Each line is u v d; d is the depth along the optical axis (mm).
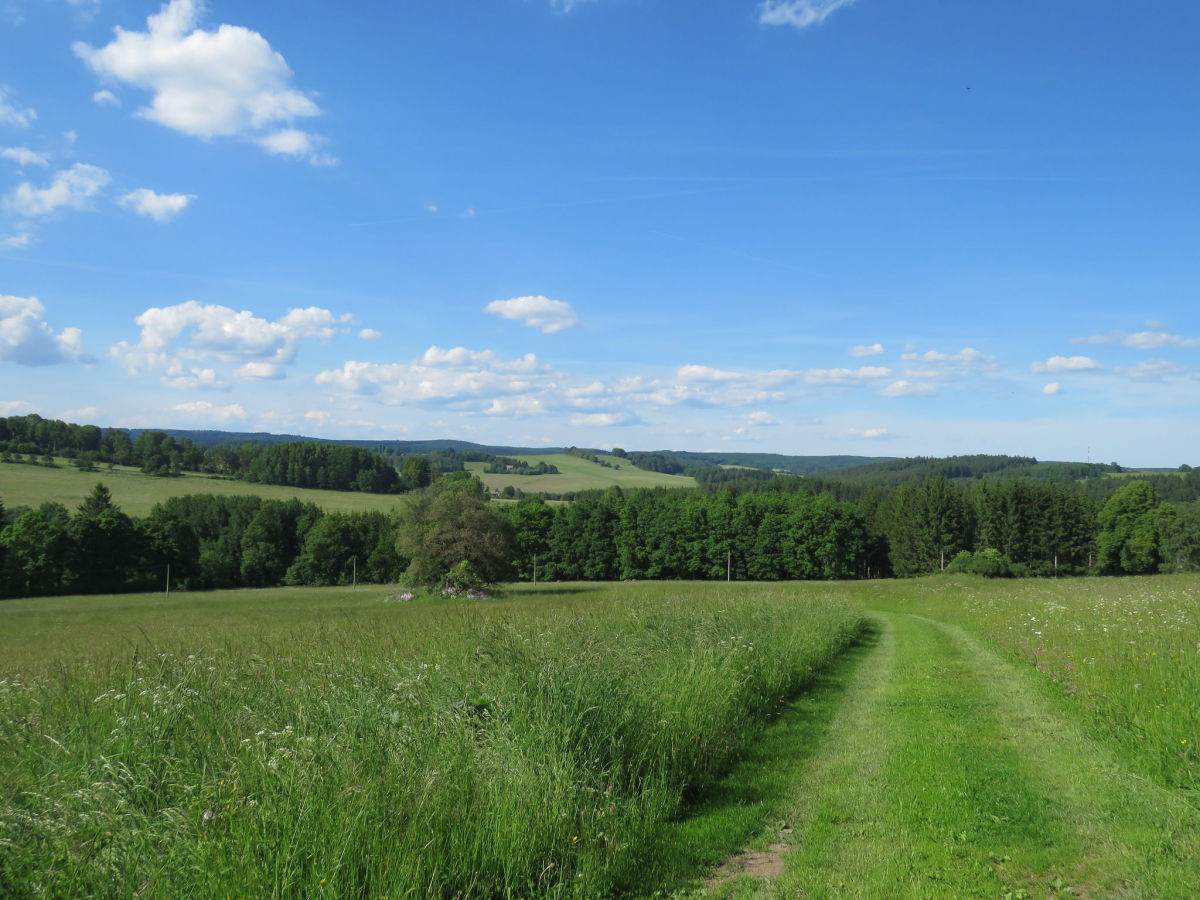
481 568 60594
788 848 5883
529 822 5195
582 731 6562
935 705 10914
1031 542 86125
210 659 9555
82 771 5293
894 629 23234
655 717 7602
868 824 6309
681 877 5383
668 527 90812
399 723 6262
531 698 6773
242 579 88062
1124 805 6488
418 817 4785
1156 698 8398
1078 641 13328
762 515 91375
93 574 74625
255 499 98062
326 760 5340
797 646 13938
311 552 89250
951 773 7562
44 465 124500
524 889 4852
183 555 81812
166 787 5281
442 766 5449
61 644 23656
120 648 13898
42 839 4168
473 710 6652
